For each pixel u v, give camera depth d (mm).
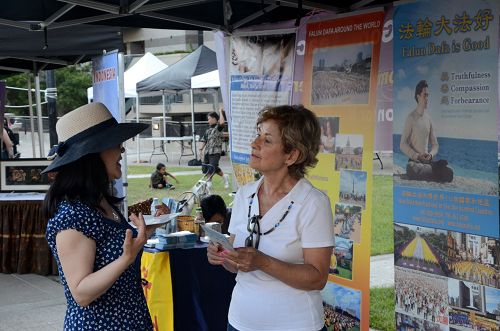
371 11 3977
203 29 5707
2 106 8180
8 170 7410
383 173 13539
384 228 9312
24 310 5812
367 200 4012
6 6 5199
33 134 10641
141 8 4738
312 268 2318
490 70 3227
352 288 4129
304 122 2395
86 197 2258
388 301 5895
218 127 13547
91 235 2225
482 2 3238
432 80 3516
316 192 2414
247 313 2398
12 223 7129
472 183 3342
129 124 2424
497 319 3268
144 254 4148
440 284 3551
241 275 2473
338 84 4215
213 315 4199
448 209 3471
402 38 3668
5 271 7164
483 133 3275
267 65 5012
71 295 2262
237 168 5445
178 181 15039
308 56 4473
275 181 2443
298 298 2352
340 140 4199
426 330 3648
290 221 2363
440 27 3459
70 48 6535
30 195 7309
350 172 4121
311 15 4594
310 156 2432
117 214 2455
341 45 4188
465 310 3422
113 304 2303
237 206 2570
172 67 16266
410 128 3658
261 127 2420
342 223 4188
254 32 5125
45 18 5555
